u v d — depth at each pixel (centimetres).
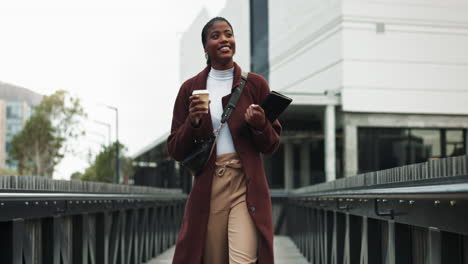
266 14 3117
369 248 443
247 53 3212
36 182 413
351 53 2480
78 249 491
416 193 272
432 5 2466
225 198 259
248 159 258
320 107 2562
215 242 262
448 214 250
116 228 661
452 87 2483
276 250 1217
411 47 2494
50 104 6000
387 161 2486
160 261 922
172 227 1294
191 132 252
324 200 707
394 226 355
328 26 2591
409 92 2492
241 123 259
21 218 325
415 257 352
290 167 2959
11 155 6038
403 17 2489
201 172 261
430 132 2484
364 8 2489
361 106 2480
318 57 2689
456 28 2467
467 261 265
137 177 6556
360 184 501
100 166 6662
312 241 892
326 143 2484
